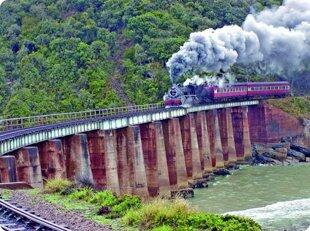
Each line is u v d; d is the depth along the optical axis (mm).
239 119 146875
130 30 180625
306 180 108625
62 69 161500
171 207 35094
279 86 163750
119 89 159750
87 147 77188
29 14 194375
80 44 169250
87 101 149875
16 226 32125
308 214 67625
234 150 140625
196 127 124125
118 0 193000
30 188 48406
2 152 58031
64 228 30953
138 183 90750
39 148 70688
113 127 86500
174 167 106375
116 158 88625
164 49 170375
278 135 157125
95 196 40719
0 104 150750
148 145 98375
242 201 87125
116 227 33656
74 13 193625
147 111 103875
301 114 162750
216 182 112938
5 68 167500
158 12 187750
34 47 175625
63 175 69938
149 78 162125
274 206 76188
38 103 145750
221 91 135125
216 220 34062
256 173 123250
